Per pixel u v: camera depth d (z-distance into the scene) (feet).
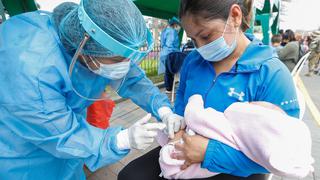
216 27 3.25
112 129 3.59
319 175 8.18
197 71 4.15
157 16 15.01
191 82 4.22
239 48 3.62
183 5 3.31
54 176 4.33
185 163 3.41
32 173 4.08
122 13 3.00
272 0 14.76
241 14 3.32
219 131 3.10
